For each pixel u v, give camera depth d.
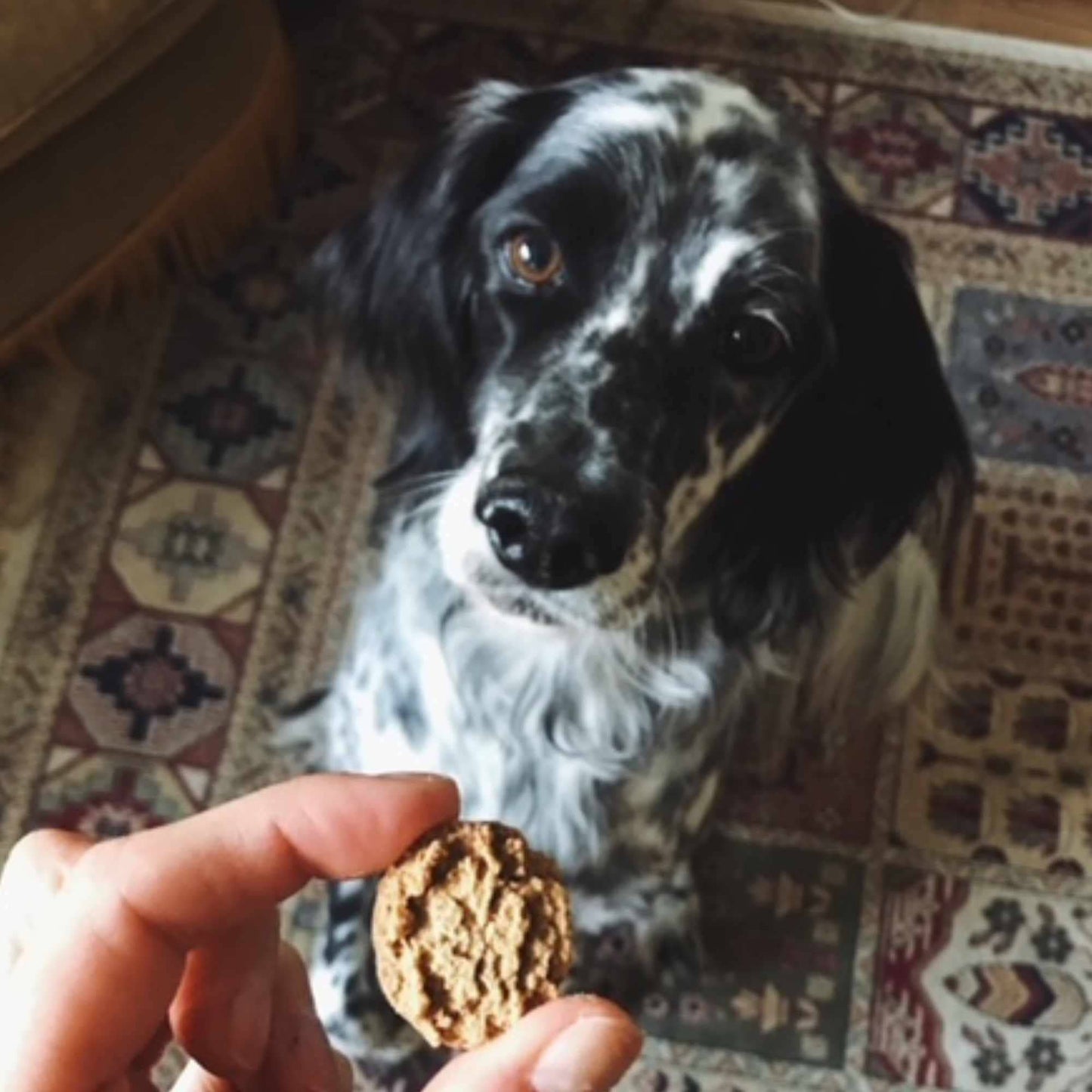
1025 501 0.67
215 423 0.67
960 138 0.72
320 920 0.61
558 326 0.50
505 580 0.51
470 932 0.33
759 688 0.62
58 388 0.67
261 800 0.35
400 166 0.71
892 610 0.62
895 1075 0.61
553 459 0.48
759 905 0.62
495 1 0.73
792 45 0.73
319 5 0.73
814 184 0.51
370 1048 0.60
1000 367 0.69
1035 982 0.62
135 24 0.53
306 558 0.66
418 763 0.60
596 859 0.61
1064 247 0.71
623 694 0.58
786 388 0.51
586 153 0.50
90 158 0.59
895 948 0.62
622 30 0.73
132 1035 0.34
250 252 0.69
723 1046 0.61
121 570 0.65
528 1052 0.32
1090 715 0.65
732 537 0.56
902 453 0.57
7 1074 0.33
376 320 0.58
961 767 0.64
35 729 0.63
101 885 0.34
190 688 0.64
